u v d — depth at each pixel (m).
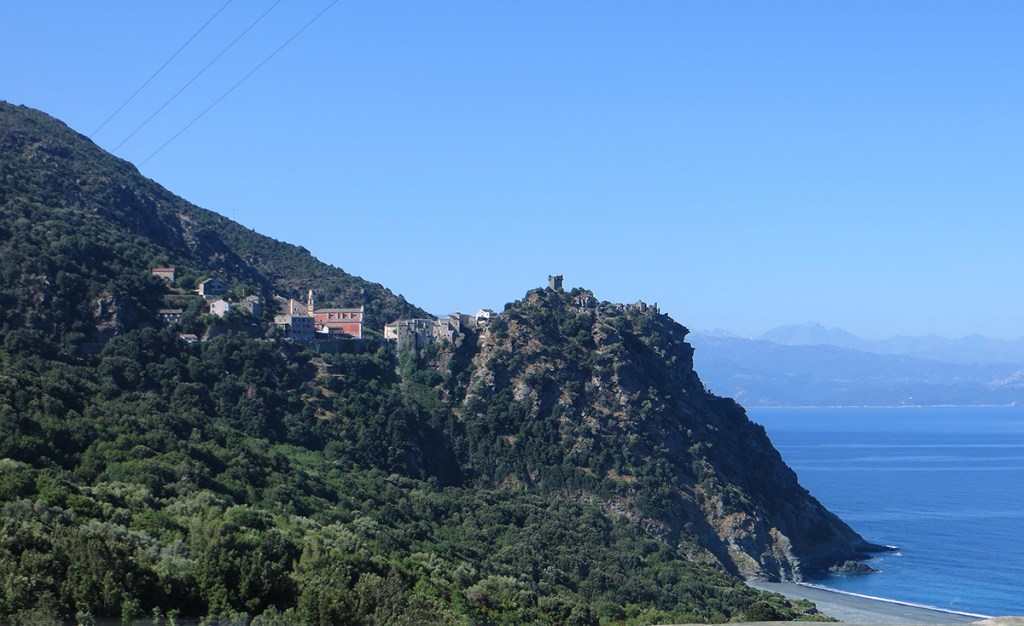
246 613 150.75
